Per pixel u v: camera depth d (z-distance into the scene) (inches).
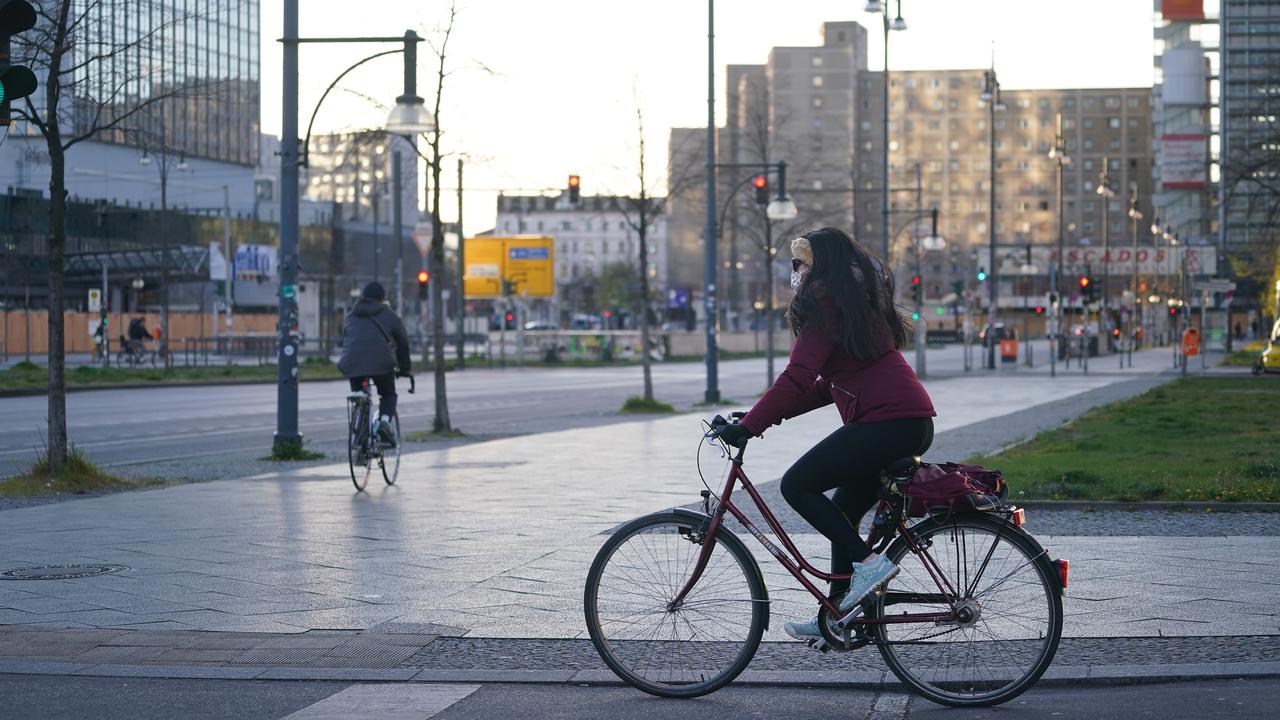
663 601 227.6
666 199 1327.5
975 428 895.1
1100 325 3506.4
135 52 739.4
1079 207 5930.1
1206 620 274.1
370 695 227.6
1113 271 4205.2
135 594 315.3
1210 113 5108.3
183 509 477.4
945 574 219.0
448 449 770.2
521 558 363.6
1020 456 646.5
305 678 239.5
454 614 291.4
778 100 5482.3
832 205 5270.7
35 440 873.5
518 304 2901.1
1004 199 5949.8
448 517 451.5
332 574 340.2
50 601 307.4
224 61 1952.5
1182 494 472.4
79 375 1733.5
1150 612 281.7
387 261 4143.7
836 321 214.8
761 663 247.3
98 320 2380.7
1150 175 5944.9
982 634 217.5
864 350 213.8
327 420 1089.4
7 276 2628.0
